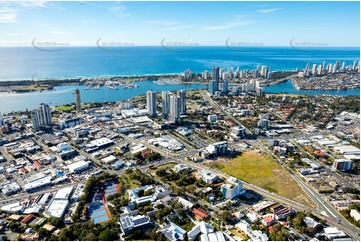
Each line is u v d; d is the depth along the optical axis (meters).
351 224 177.75
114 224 171.38
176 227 168.25
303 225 173.38
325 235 166.75
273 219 176.62
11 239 163.38
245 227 168.25
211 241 153.38
